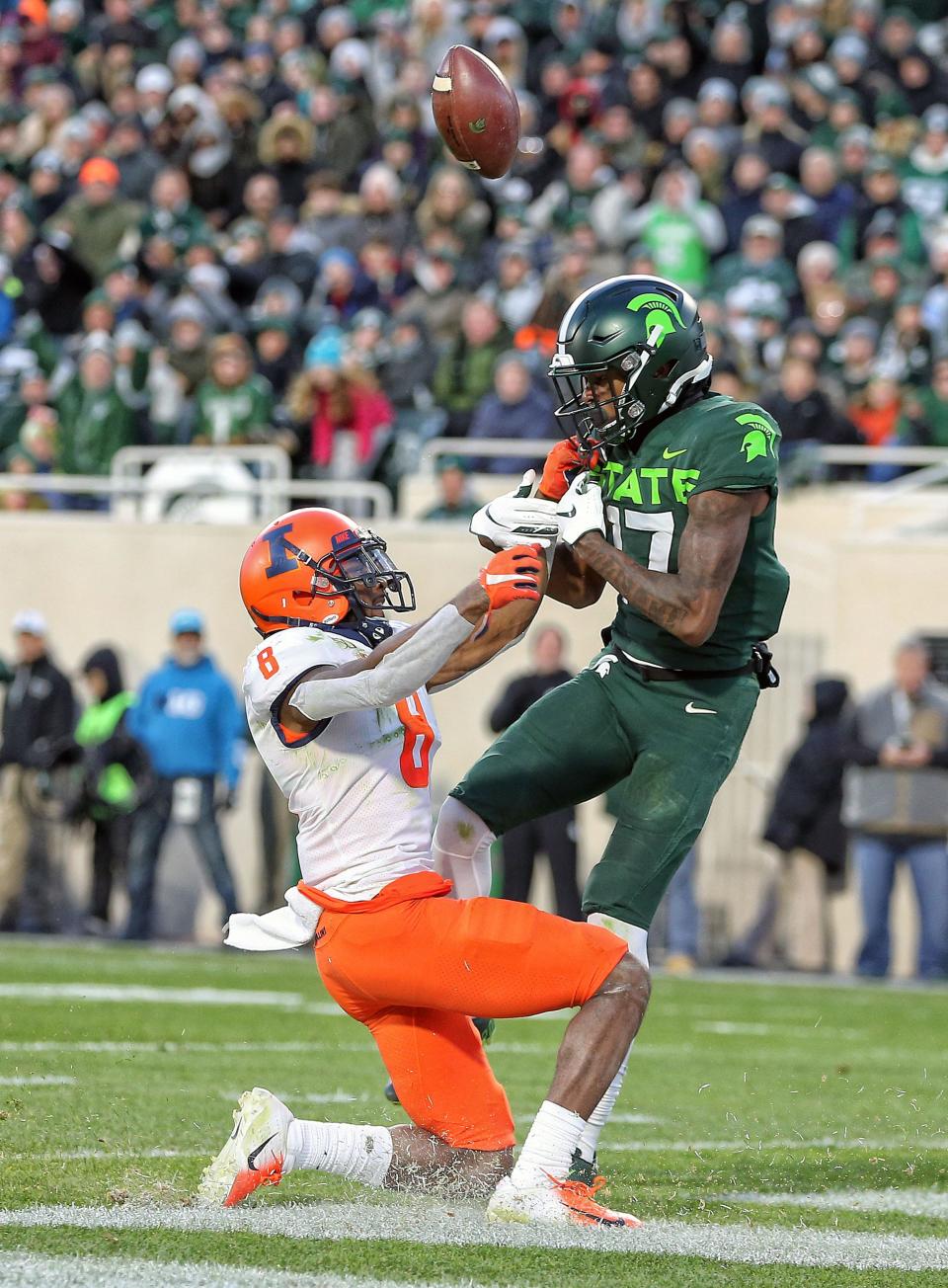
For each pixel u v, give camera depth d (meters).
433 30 65.25
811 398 48.03
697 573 14.60
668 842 14.95
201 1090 20.12
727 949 45.84
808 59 61.22
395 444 49.78
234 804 43.12
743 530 14.79
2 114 68.25
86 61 70.06
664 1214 14.30
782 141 57.12
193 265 55.66
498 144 16.23
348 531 14.30
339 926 13.72
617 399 15.08
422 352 51.44
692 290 53.00
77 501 50.97
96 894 45.06
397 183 60.25
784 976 41.25
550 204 60.28
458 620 13.06
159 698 42.97
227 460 48.72
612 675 15.52
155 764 42.84
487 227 56.94
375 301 55.50
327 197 58.06
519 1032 28.72
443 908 13.58
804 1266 12.17
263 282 56.28
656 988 36.72
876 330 51.62
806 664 46.50
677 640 15.25
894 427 48.88
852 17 63.56
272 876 46.66
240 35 71.25
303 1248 11.98
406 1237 12.55
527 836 38.44
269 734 13.95
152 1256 11.58
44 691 44.72
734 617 15.31
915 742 40.62
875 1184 16.25
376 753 13.79
